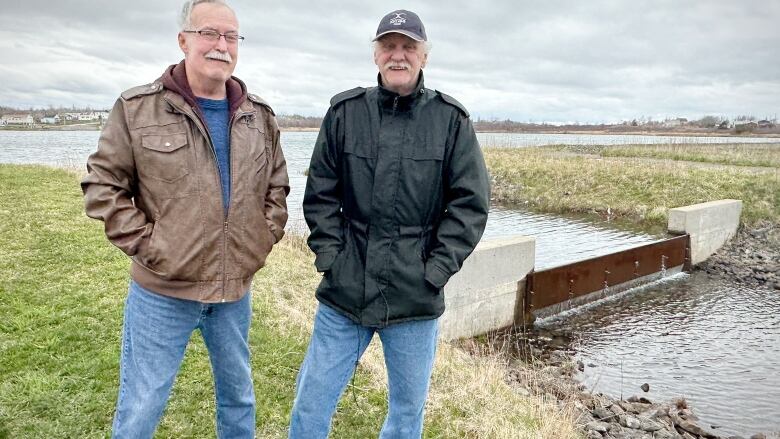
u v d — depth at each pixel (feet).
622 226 54.29
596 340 26.96
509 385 19.30
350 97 8.71
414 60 8.09
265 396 12.87
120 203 7.54
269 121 8.82
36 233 25.67
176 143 7.63
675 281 38.34
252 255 8.46
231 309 8.48
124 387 8.00
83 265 21.40
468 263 24.88
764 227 48.67
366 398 13.42
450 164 8.67
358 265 8.59
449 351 19.89
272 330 16.51
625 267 34.73
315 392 8.64
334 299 8.67
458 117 8.70
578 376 22.91
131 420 7.80
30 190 37.29
